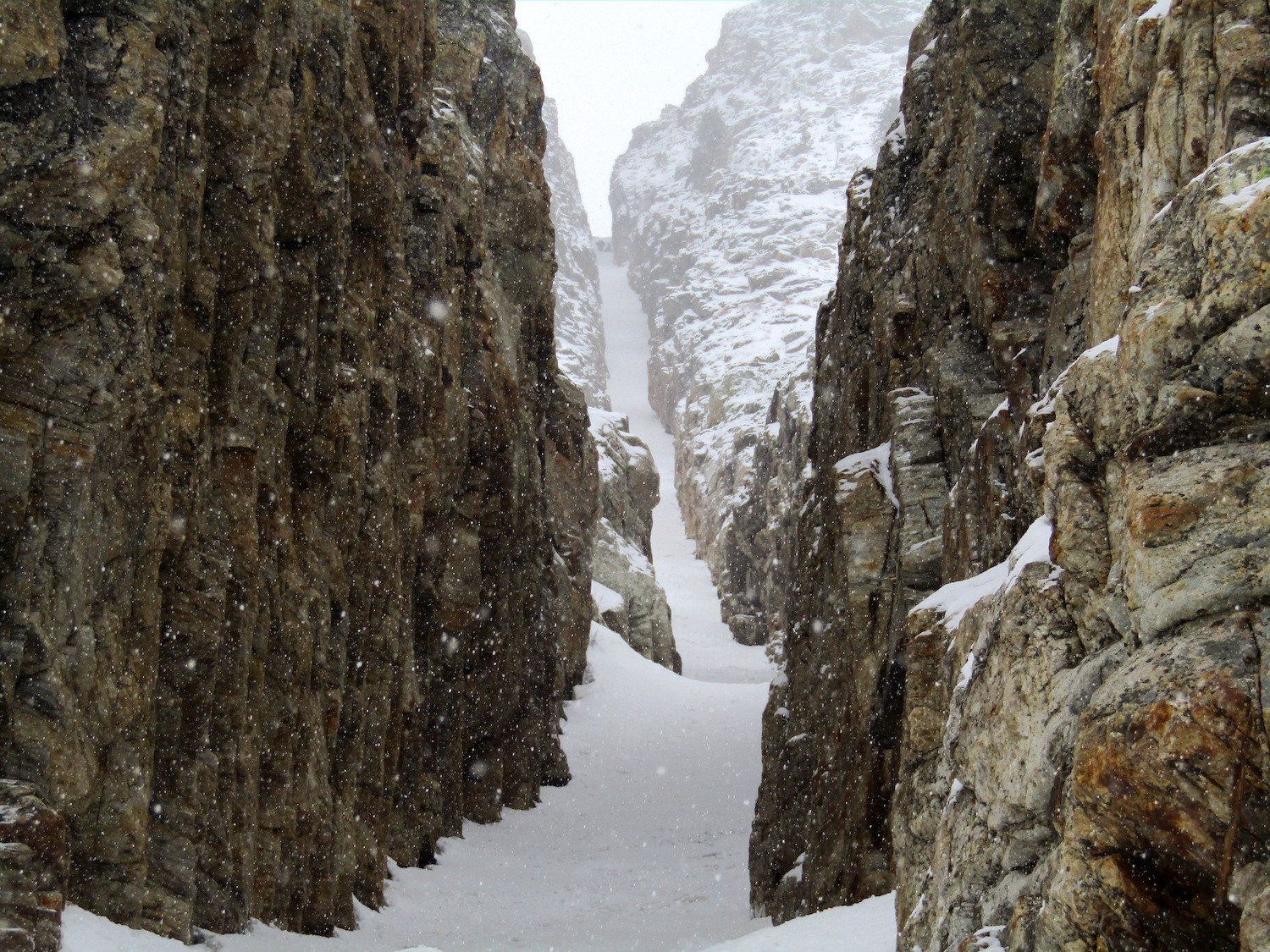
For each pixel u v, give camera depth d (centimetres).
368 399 1605
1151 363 579
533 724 2708
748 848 2209
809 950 906
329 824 1351
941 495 1421
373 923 1492
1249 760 468
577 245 14588
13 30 841
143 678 977
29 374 877
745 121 15725
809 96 15788
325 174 1395
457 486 2186
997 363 1311
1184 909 494
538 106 3002
